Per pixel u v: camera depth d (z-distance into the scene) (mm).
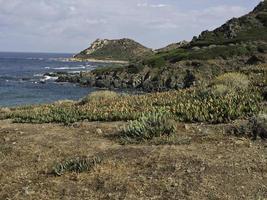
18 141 13133
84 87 73125
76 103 25625
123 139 12234
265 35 95750
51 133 14180
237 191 7969
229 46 80625
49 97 55156
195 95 19859
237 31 103000
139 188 8398
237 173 8797
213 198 7734
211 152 10352
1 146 12492
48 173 9883
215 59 74875
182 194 7984
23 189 8867
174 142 11453
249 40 87688
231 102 15914
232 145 10891
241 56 75750
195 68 69625
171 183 8492
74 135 13648
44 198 8344
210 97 17922
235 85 21016
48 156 11258
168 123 12898
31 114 19391
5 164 10812
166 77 69312
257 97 17500
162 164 9625
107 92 26047
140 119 13859
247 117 14305
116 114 16859
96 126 15133
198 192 8016
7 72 107500
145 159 10086
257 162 9375
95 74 81500
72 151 11516
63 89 67375
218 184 8320
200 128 13156
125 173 9297
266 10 115062
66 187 8828
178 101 19047
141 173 9203
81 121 17203
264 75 24906
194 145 11156
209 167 9203
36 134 14133
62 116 17828
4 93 57812
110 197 8102
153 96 22344
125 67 79688
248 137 11641
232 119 14359
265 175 8633
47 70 121312
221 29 108688
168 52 94375
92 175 9359
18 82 77750
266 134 11477
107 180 8945
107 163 9977
